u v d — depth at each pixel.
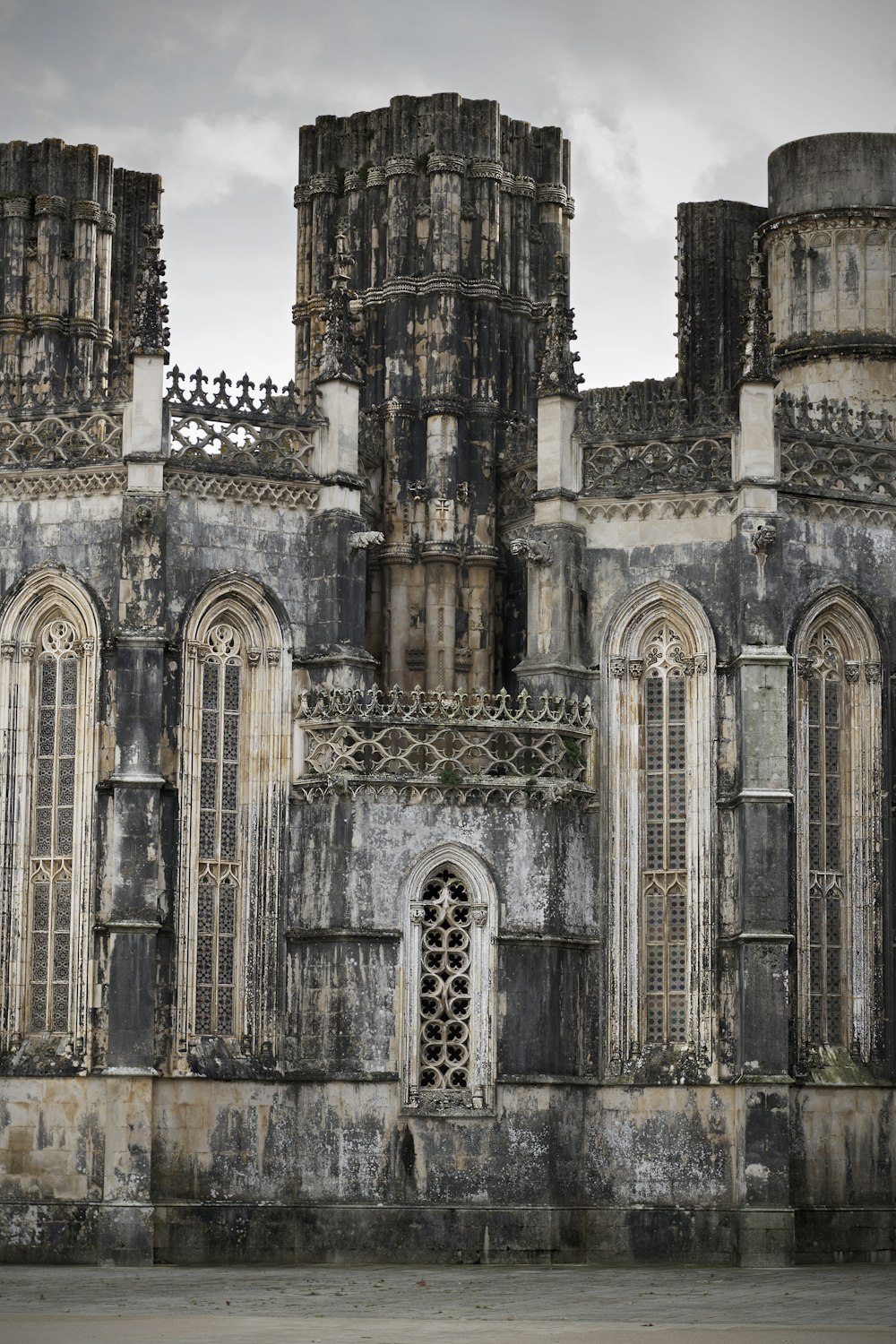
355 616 56.03
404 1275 49.03
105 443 54.94
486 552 60.09
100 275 68.31
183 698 54.28
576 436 57.41
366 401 61.72
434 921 54.09
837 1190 54.69
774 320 64.31
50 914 54.25
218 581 55.00
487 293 61.28
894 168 63.41
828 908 56.47
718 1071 54.06
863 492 57.81
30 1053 53.41
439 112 61.66
